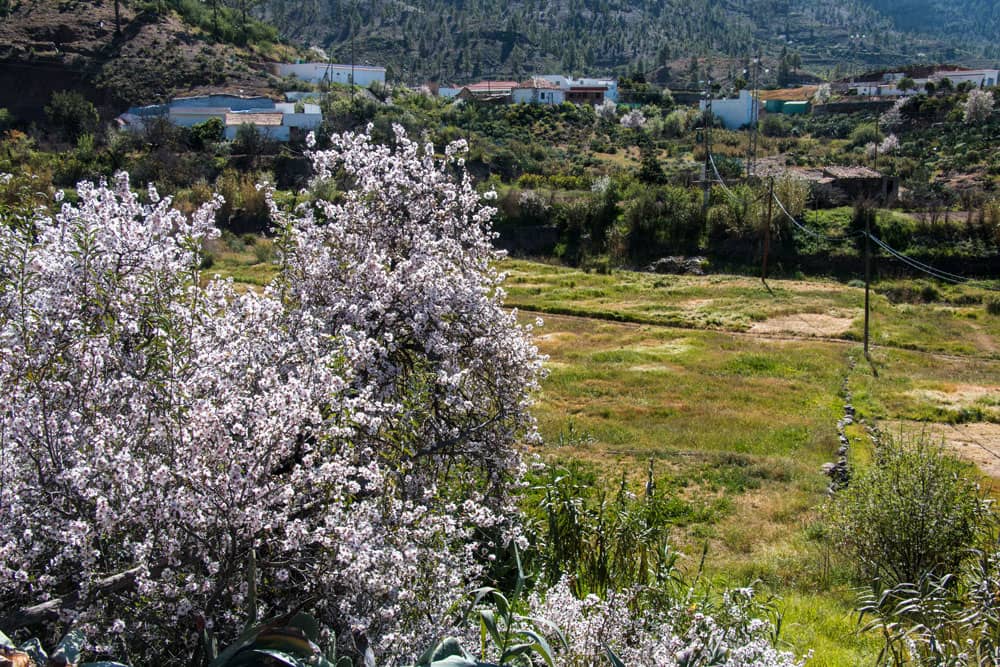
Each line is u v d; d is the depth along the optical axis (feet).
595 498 38.99
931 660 20.22
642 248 183.32
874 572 36.01
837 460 61.52
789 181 186.80
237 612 13.24
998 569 24.98
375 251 24.48
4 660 10.40
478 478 23.99
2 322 15.12
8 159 167.43
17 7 272.10
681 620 18.70
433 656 12.13
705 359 104.12
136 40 276.21
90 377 14.80
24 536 12.33
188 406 14.16
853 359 106.93
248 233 162.61
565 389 86.94
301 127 220.64
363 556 12.68
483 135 274.57
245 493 12.76
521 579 16.74
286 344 18.10
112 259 16.63
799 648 27.17
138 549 11.93
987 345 121.39
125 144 195.52
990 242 170.19
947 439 72.95
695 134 313.53
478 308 23.81
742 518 48.16
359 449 17.11
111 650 12.10
